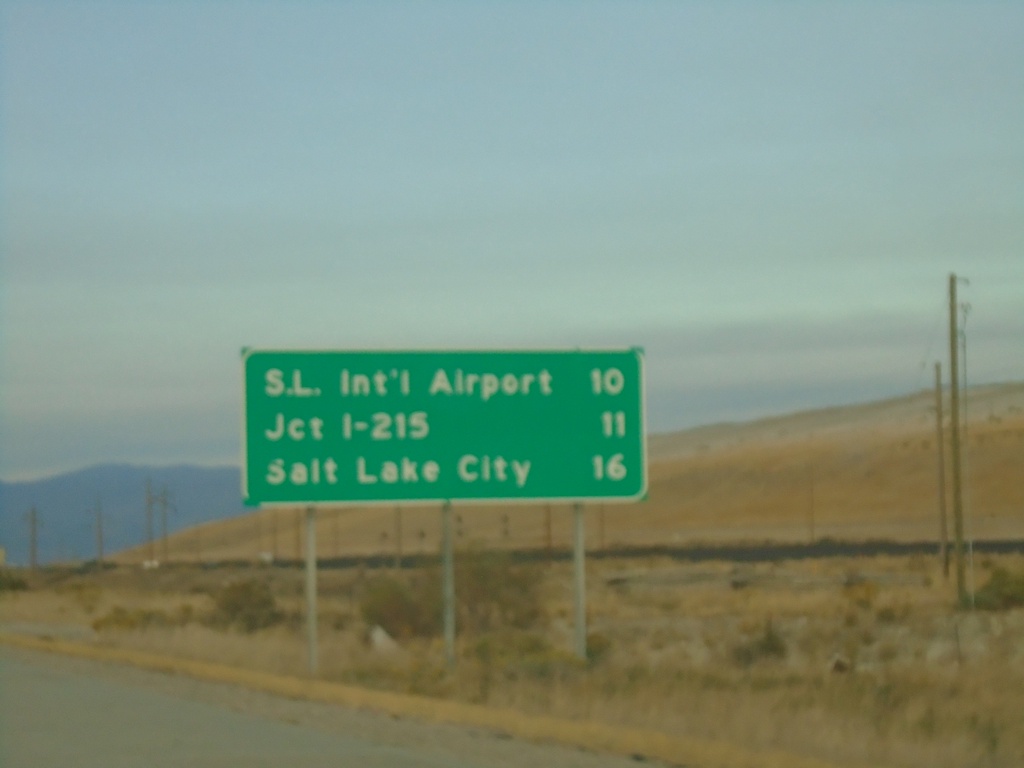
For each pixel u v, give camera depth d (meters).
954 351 47.88
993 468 141.25
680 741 15.09
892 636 35.06
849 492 148.88
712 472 171.25
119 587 100.38
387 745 15.05
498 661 24.81
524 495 25.03
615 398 25.36
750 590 60.25
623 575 77.38
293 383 24.58
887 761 14.18
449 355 25.02
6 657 29.38
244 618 45.31
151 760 13.77
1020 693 20.70
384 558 117.62
